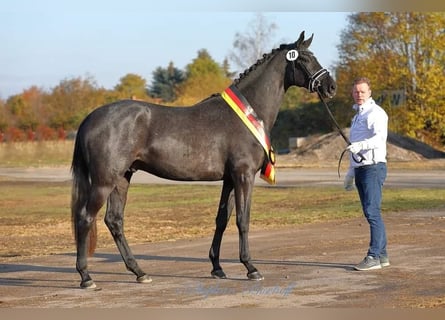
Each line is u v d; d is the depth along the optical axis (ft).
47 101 197.36
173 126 29.09
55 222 57.11
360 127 32.42
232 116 29.73
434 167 120.37
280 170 119.96
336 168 123.03
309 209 61.67
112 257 38.01
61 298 27.37
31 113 189.16
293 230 47.91
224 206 30.91
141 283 30.09
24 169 131.85
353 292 27.53
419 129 159.74
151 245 42.24
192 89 250.98
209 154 29.27
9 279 31.71
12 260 37.42
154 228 51.01
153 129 28.86
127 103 29.04
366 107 32.42
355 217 54.85
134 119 28.60
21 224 55.72
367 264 32.09
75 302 26.63
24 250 41.70
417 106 157.28
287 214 58.08
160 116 29.17
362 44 162.30
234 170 29.45
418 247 38.32
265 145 29.89
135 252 39.32
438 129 158.81
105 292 28.40
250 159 29.55
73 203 28.91
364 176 32.27
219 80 260.21
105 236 47.70
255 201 69.82
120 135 28.32
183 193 82.48
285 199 71.36
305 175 107.55
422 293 27.14
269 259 35.68
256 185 89.25
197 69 288.71
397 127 158.30
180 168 29.09
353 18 163.12
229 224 53.01
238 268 33.42
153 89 310.04
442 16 152.56
